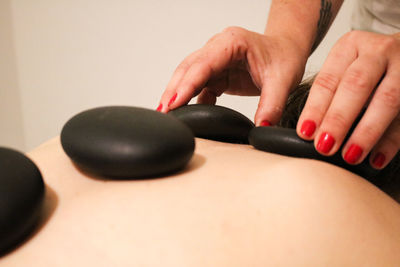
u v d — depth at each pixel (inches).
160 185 10.8
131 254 8.3
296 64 24.8
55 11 58.9
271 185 10.7
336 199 10.4
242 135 17.5
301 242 9.0
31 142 71.2
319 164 12.2
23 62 64.6
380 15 30.3
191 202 9.9
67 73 63.1
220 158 13.3
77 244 8.7
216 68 23.2
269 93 22.9
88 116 11.8
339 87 14.6
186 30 53.3
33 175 9.4
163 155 10.8
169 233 8.8
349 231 9.7
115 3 55.1
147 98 60.4
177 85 22.2
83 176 11.8
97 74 61.4
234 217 9.4
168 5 52.6
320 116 14.6
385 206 11.3
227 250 8.6
